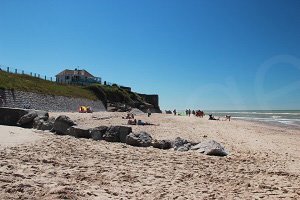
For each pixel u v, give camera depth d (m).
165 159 18.59
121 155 18.75
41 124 29.53
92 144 22.48
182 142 24.05
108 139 25.19
